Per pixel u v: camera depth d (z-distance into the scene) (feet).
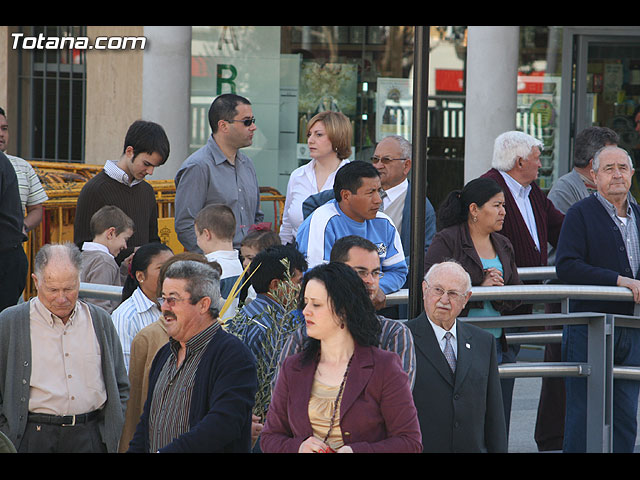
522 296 39.68
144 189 52.75
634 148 79.15
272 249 35.29
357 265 33.37
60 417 34.45
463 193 41.96
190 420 30.45
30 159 85.66
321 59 82.74
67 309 34.32
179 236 50.98
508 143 46.52
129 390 36.14
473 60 68.13
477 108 68.08
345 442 27.40
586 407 41.42
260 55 82.23
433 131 81.71
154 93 71.10
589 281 41.37
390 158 46.47
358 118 83.15
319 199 44.98
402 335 30.94
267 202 78.69
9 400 34.30
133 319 38.27
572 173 51.60
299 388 27.96
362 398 27.50
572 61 78.54
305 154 82.84
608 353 40.73
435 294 34.53
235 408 29.91
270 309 34.06
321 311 27.61
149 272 38.34
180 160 71.87
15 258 46.57
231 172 51.70
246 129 50.98
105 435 35.04
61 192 63.57
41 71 84.79
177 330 30.68
